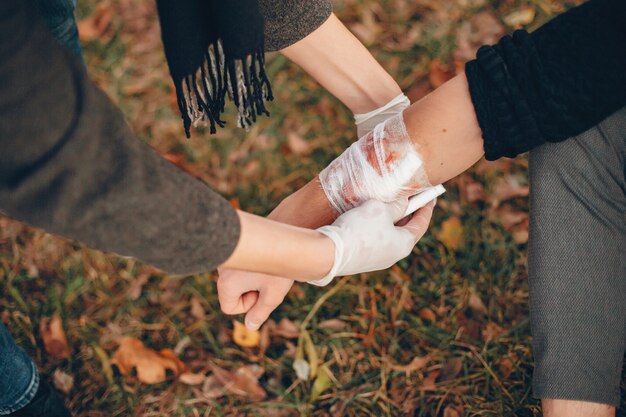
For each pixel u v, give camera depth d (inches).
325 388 84.3
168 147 106.0
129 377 87.6
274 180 101.3
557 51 46.3
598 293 54.7
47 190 33.3
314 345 87.1
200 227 37.0
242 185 101.3
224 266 41.1
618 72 45.3
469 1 114.3
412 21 113.6
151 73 114.0
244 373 86.4
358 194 54.9
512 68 47.5
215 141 105.2
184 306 92.1
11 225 100.4
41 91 32.4
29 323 92.5
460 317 87.3
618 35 44.6
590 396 55.6
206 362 88.0
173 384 86.5
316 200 57.0
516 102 47.4
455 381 82.7
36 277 96.1
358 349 86.4
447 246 91.9
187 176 37.1
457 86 50.8
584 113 46.8
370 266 52.7
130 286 94.1
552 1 112.3
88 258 96.5
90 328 91.7
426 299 88.9
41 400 70.4
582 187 53.5
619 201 53.7
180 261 37.8
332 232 48.8
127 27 119.3
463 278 89.8
